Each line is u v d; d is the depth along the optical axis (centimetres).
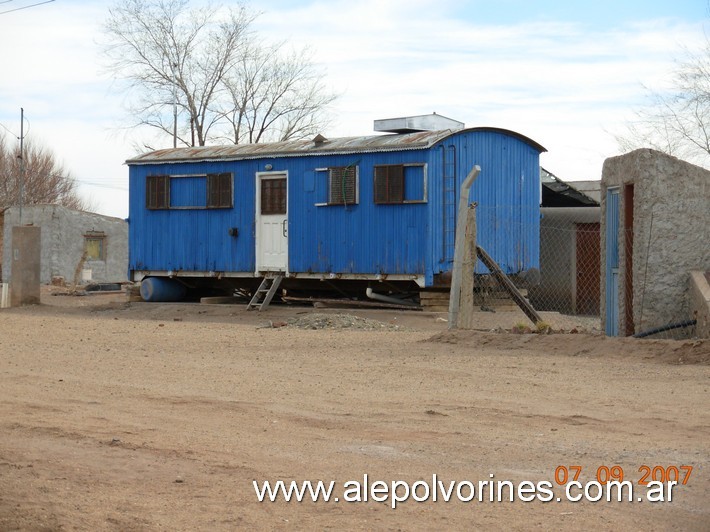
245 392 1075
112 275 4588
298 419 907
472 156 2344
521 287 2470
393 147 2267
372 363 1309
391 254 2291
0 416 932
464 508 616
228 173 2594
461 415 915
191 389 1102
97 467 727
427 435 826
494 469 709
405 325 2061
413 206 2256
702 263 1481
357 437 823
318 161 2417
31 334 1833
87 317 2384
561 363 1254
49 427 873
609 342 1334
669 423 858
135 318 2361
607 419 882
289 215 2473
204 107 4512
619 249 1562
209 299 2667
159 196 2733
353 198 2347
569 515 600
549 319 2247
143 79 4419
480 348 1433
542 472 700
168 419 915
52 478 696
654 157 1470
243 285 2720
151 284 2752
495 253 2384
